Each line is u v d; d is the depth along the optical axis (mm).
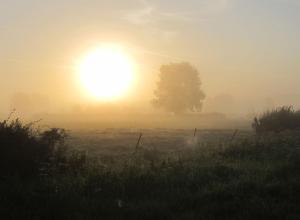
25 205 11797
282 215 11375
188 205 12523
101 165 17344
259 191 13430
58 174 15633
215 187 13922
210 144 27750
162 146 35188
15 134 16125
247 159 19859
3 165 14883
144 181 14773
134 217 11438
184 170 16562
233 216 11414
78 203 12195
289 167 16734
